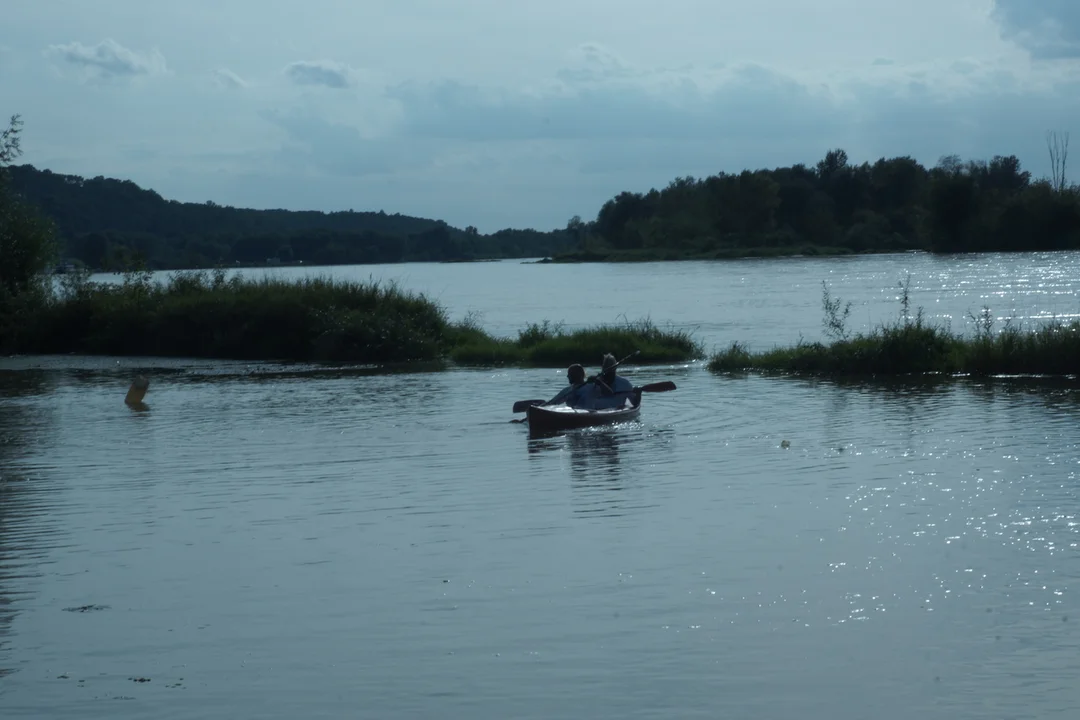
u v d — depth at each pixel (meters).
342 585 9.56
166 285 43.69
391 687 7.44
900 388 22.30
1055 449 14.59
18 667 7.92
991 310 44.16
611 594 9.12
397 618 8.71
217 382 27.95
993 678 7.33
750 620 8.45
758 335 37.56
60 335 40.91
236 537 11.30
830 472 13.66
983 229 118.06
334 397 23.62
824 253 142.38
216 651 8.14
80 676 7.74
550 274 118.31
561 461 15.09
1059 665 7.48
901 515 11.36
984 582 9.13
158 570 10.16
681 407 20.25
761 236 148.12
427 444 16.86
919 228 134.38
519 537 10.96
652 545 10.52
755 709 6.99
